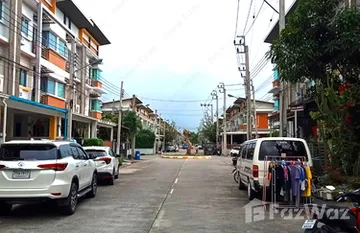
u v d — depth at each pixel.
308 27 13.90
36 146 9.62
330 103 15.09
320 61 14.02
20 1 23.98
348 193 6.05
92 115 40.19
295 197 10.87
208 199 12.88
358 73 14.50
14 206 11.24
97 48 45.38
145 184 17.69
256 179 11.53
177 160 44.72
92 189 13.03
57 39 30.30
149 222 9.09
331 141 14.79
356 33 12.75
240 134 76.19
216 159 47.53
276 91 41.53
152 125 103.06
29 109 21.62
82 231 8.13
